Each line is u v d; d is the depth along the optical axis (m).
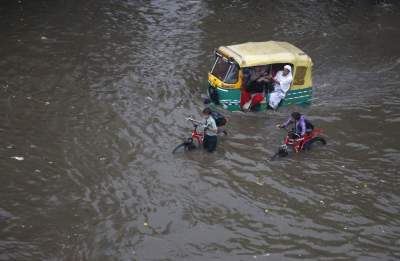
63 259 11.52
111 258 11.66
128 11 31.02
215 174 15.20
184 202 13.87
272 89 18.97
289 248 12.36
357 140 17.45
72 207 13.30
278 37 27.77
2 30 26.16
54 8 30.61
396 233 13.05
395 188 14.94
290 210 13.80
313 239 12.73
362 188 14.88
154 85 20.83
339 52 26.16
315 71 23.56
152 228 12.76
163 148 16.33
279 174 15.39
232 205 13.88
